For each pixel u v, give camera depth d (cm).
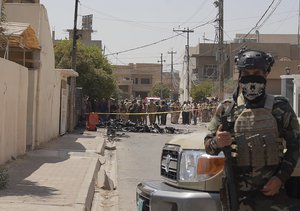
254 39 7312
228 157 387
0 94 1182
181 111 3678
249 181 385
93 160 1431
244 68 390
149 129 2922
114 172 1367
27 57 1691
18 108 1406
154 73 11488
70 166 1286
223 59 3397
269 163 382
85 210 816
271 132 384
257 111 388
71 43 4022
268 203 384
